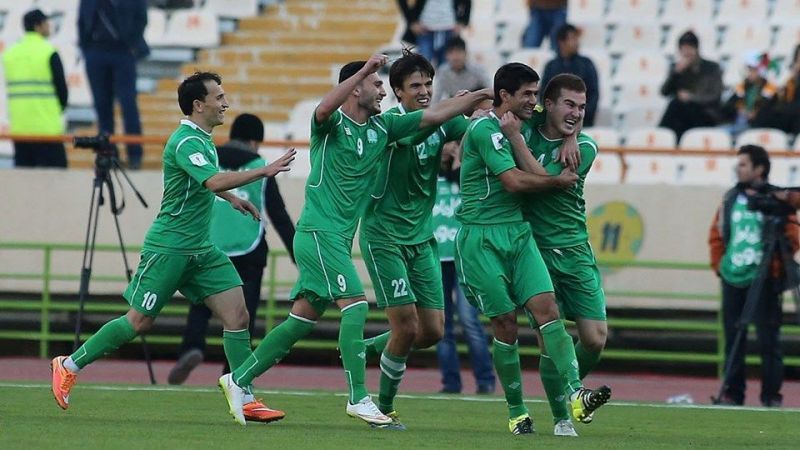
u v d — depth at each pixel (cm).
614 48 7125
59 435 2933
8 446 2716
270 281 5438
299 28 7362
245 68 7150
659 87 6806
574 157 3036
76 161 6738
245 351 3347
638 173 6131
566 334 3069
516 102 3062
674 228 5431
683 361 5622
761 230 4375
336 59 7156
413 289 3316
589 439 3117
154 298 3297
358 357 3191
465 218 3150
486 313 3131
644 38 7106
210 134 3253
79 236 5706
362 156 3158
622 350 5569
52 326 5828
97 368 5312
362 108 3158
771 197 4303
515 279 3108
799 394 4869
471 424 3475
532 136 3144
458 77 5981
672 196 5438
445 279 4488
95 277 5556
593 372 5647
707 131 6109
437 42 6475
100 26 6078
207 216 3303
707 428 3525
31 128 5975
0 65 7212
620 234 5459
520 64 3077
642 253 5444
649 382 5216
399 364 3322
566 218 3164
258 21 7406
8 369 5112
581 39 7156
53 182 5722
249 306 4272
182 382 4519
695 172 6078
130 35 6103
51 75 6012
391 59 6906
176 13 7288
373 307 5556
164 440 2877
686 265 5266
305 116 6550
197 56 7225
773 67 6600
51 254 5700
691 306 5406
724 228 4450
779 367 4344
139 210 5688
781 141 6069
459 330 5528
